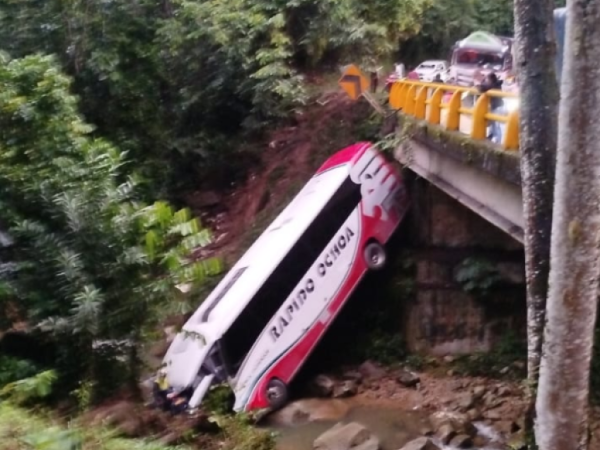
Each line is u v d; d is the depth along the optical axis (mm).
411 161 16938
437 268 17000
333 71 24156
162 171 23156
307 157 21500
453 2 27656
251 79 22703
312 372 16953
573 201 7500
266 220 20547
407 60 27641
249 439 11594
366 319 17547
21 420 6504
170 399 13398
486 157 12055
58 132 12320
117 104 22672
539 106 9188
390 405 15461
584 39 7184
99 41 22219
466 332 16812
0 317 11281
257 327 15297
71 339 10938
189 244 11336
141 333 11195
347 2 22547
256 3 22906
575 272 7656
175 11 23734
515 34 9398
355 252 16703
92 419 9273
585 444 8234
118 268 11008
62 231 11312
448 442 13578
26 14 22281
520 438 12578
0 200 11625
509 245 16562
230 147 24078
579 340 7848
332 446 13250
